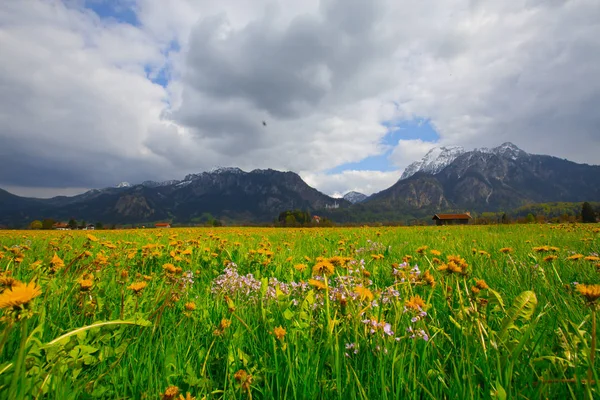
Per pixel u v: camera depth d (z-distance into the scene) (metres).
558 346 2.16
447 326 2.79
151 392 1.81
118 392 1.84
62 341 1.77
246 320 2.88
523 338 1.82
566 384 1.79
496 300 2.63
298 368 2.01
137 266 5.54
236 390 1.90
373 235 13.98
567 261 4.89
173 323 2.76
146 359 2.11
